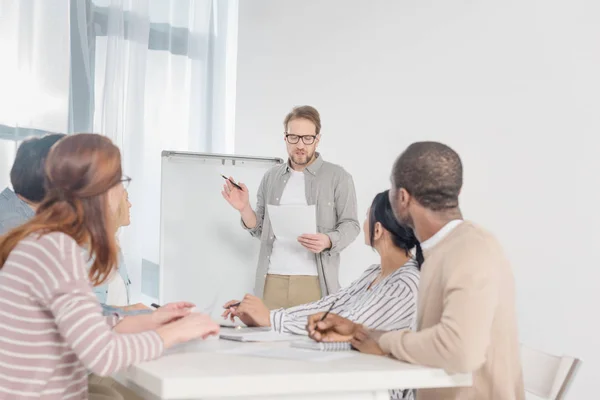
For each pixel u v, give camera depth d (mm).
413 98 4035
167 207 3680
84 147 1560
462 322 1530
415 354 1600
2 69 3873
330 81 4367
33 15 3975
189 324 1615
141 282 4430
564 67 3459
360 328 1838
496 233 3672
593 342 3314
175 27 4699
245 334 2043
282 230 3246
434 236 1727
